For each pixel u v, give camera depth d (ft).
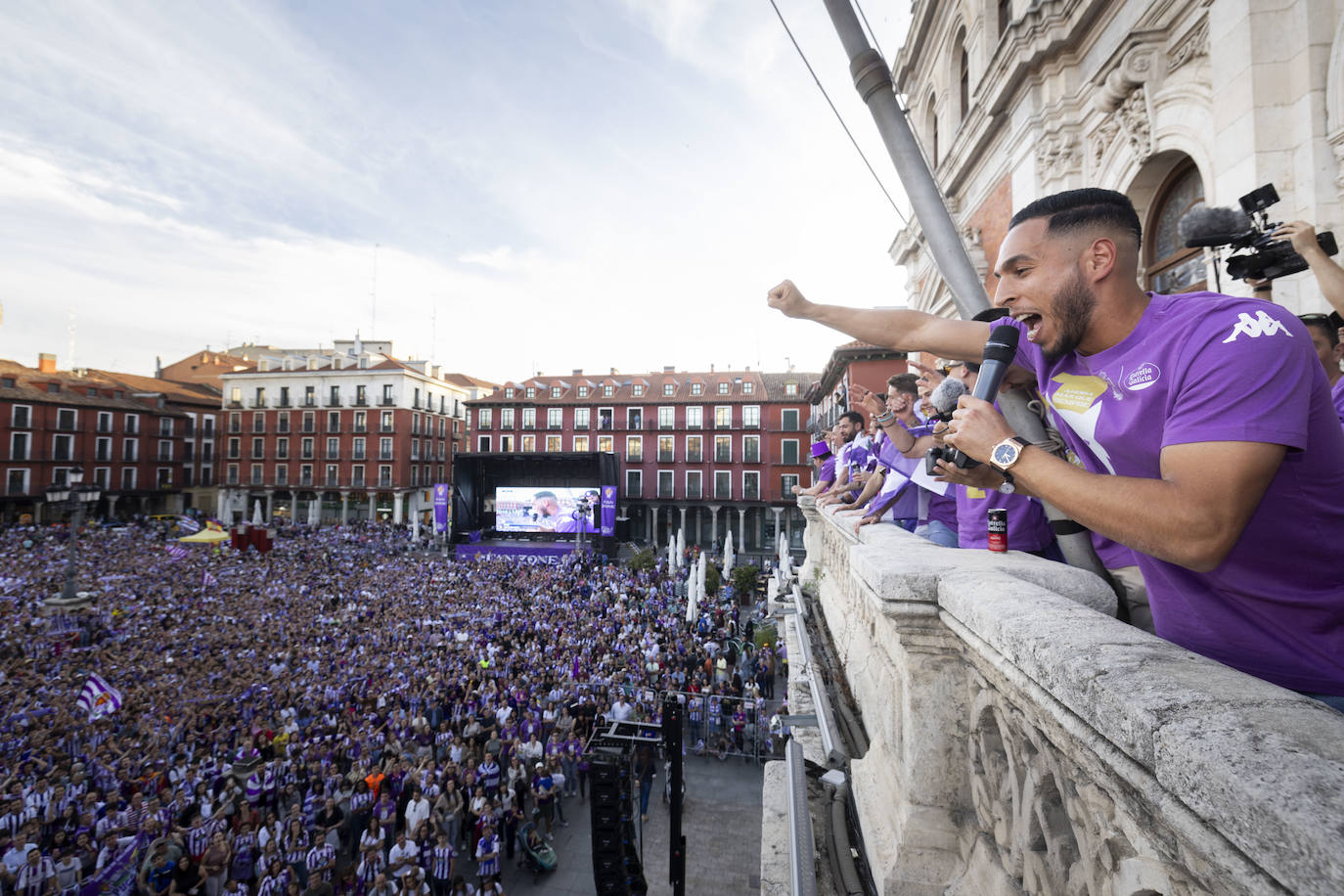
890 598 5.57
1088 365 4.64
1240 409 3.24
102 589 86.99
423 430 188.96
